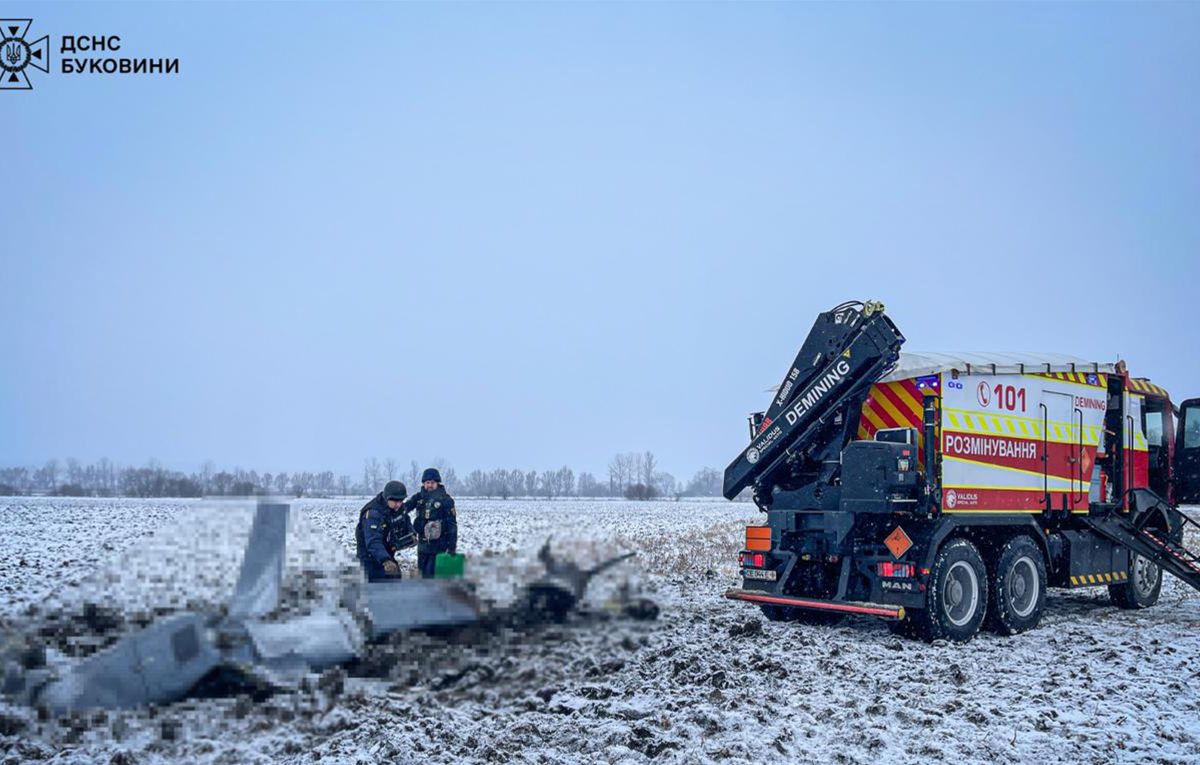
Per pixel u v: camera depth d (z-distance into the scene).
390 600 5.84
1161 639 11.02
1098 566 13.21
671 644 9.27
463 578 6.08
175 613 5.40
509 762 5.88
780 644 10.16
